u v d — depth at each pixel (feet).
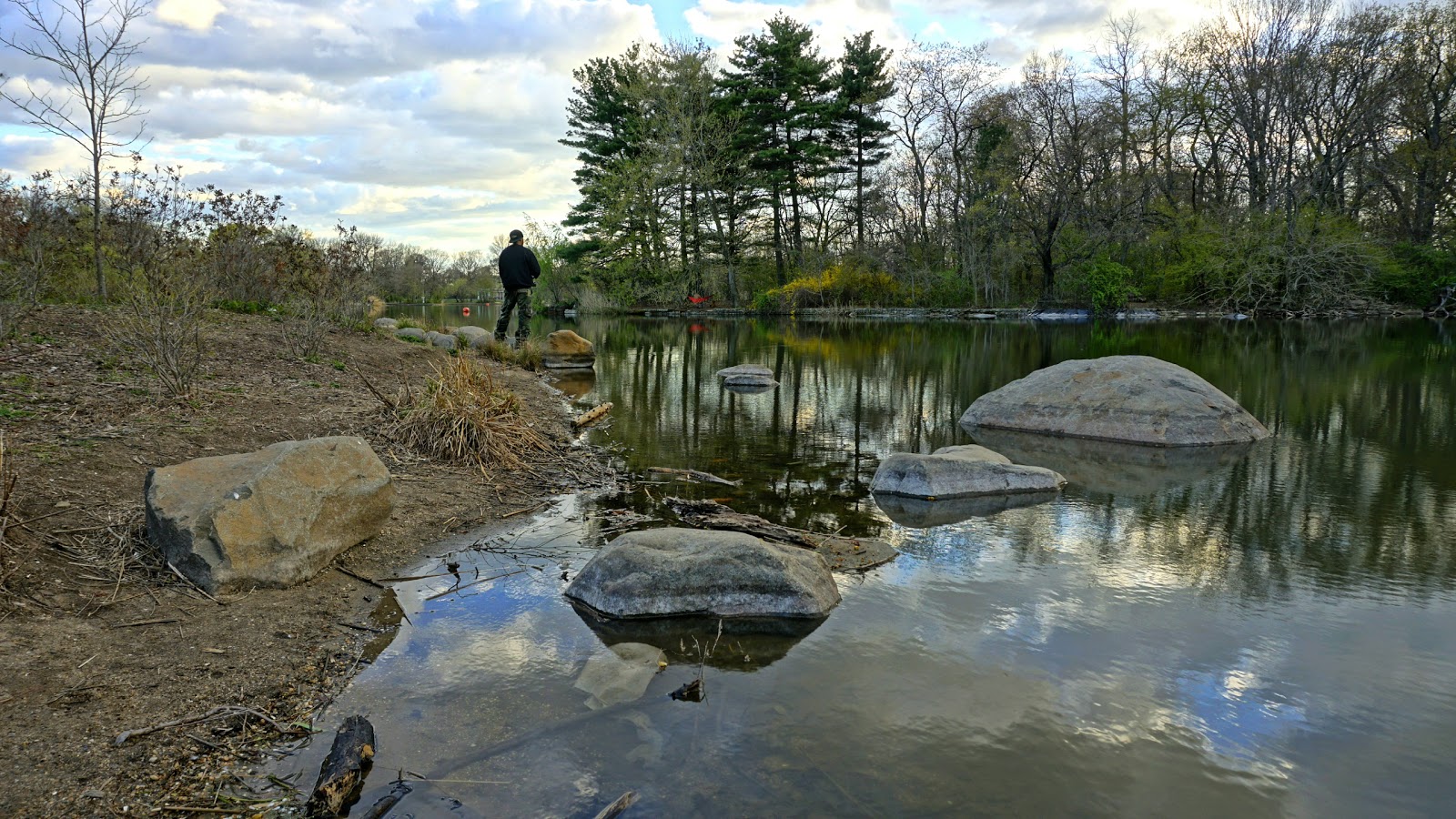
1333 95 95.25
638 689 9.36
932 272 114.21
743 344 63.67
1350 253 85.30
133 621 10.24
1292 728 8.68
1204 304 97.96
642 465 21.31
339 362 27.73
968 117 110.42
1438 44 89.61
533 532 15.38
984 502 17.83
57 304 26.45
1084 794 7.50
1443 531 15.51
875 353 55.06
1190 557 14.12
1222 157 111.34
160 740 8.05
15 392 17.03
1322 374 40.22
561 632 10.95
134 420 16.88
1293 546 14.69
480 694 9.22
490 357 42.47
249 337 28.02
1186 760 8.07
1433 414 28.73
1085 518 16.55
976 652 10.38
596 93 128.16
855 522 16.26
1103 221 104.32
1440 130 92.22
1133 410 25.23
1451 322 79.36
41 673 8.80
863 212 124.67
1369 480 19.54
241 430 17.78
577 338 46.37
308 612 11.22
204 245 32.50
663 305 123.95
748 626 11.21
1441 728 8.68
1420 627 11.21
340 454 13.44
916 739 8.36
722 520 15.90
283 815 7.11
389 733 8.41
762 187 122.52
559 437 24.13
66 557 11.29
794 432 26.30
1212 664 10.09
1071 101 102.12
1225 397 25.63
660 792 7.43
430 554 14.01
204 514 11.48
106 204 28.99
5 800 6.93
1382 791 7.60
